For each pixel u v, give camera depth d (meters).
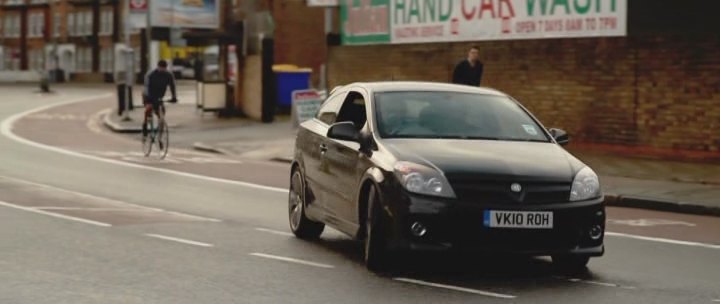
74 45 97.50
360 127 11.39
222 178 21.14
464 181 9.78
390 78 29.97
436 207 9.68
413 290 9.47
